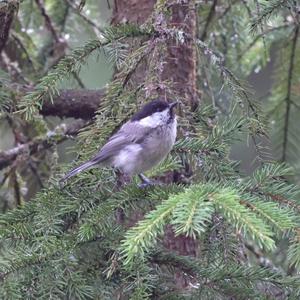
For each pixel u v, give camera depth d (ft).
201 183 20.30
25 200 34.96
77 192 22.50
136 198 21.58
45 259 19.65
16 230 20.77
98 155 23.73
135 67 23.59
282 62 33.35
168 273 21.38
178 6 26.20
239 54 35.27
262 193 20.84
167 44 25.95
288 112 33.60
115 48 23.98
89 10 37.83
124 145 24.40
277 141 33.76
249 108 24.29
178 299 19.85
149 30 23.63
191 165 24.09
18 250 20.03
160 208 18.65
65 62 24.16
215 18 33.73
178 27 25.91
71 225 21.85
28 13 36.11
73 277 19.31
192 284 20.45
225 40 34.81
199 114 24.82
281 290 20.13
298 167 33.24
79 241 20.13
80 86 35.81
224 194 18.65
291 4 24.57
